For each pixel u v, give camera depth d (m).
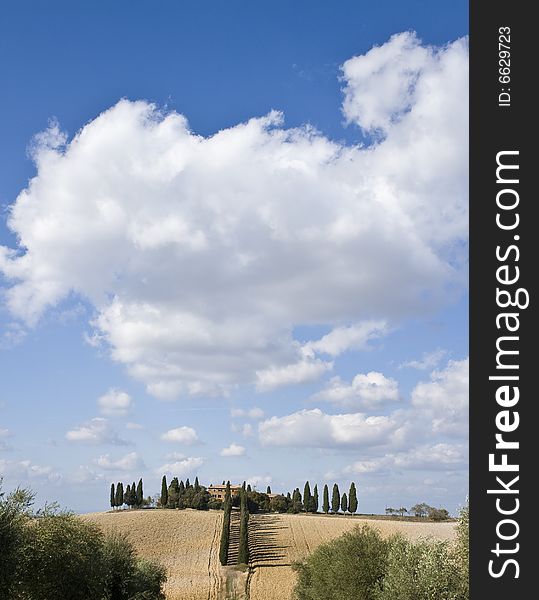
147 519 154.12
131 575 54.66
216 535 142.12
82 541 42.22
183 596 91.56
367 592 44.28
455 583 31.17
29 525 38.97
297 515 170.75
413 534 115.31
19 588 34.44
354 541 46.81
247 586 98.94
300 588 62.88
